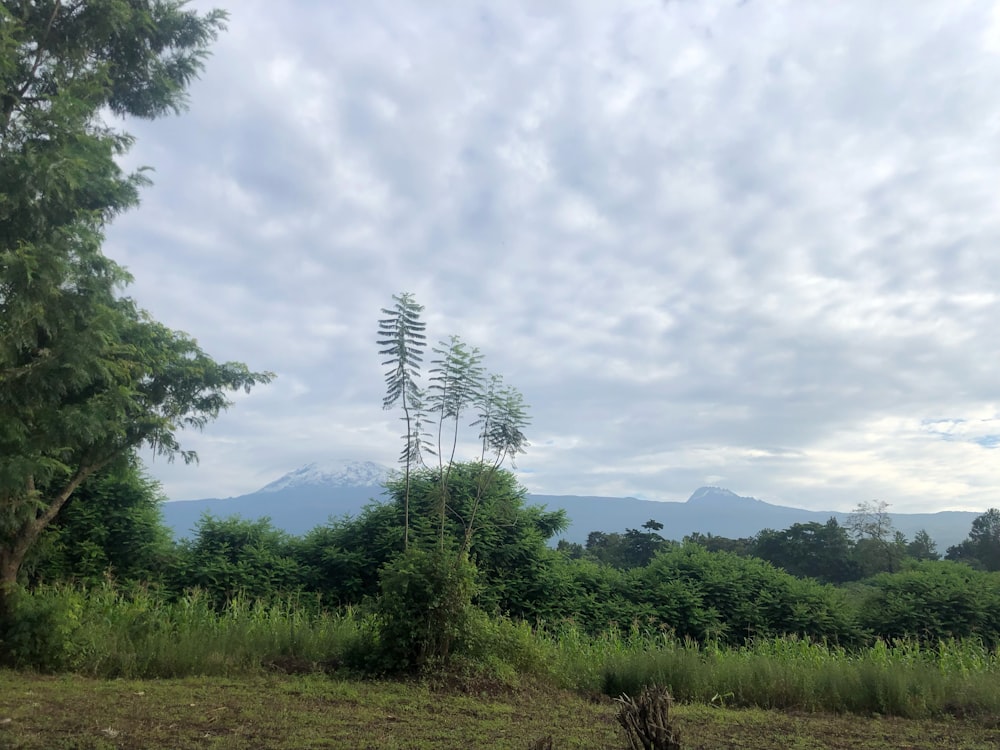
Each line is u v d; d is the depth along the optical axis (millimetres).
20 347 7094
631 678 10547
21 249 6641
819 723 8797
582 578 18250
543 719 7824
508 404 11961
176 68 11406
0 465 7234
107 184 9125
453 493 16609
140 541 15688
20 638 8977
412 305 11641
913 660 11984
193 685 8578
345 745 5906
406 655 9781
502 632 10938
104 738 5672
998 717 9336
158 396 10734
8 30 7789
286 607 14812
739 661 11430
